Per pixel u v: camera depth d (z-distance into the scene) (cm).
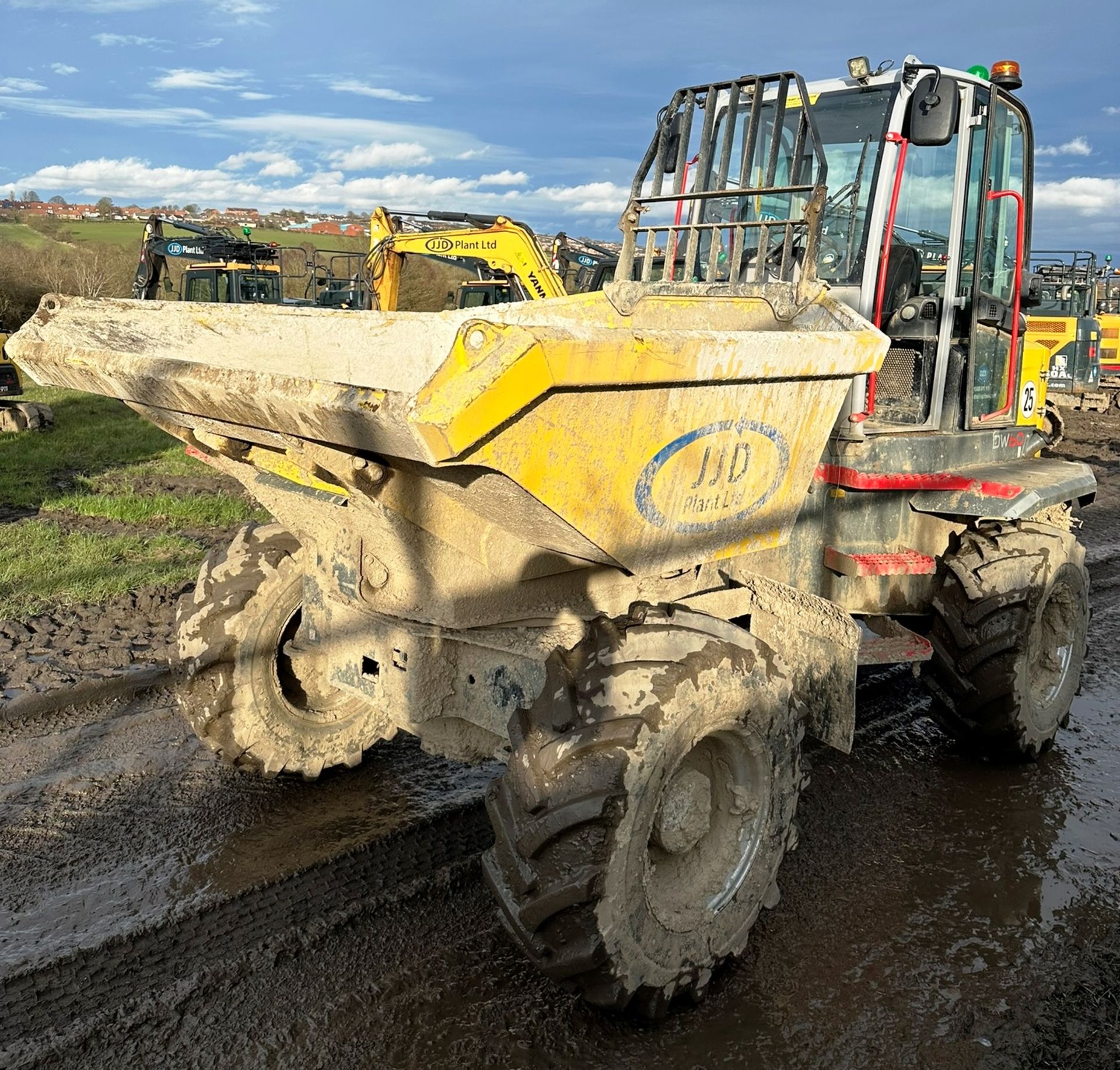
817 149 407
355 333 373
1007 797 407
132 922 305
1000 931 317
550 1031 266
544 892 236
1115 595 706
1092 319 1809
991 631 402
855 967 297
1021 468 451
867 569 375
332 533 305
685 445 256
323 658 369
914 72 390
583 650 255
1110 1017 279
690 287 398
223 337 350
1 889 320
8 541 698
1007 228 465
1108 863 360
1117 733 478
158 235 1841
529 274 1136
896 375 430
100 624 550
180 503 836
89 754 415
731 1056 260
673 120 463
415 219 1208
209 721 355
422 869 340
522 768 242
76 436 1260
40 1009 267
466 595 273
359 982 283
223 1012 270
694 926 266
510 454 213
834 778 420
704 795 275
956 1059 262
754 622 330
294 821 367
